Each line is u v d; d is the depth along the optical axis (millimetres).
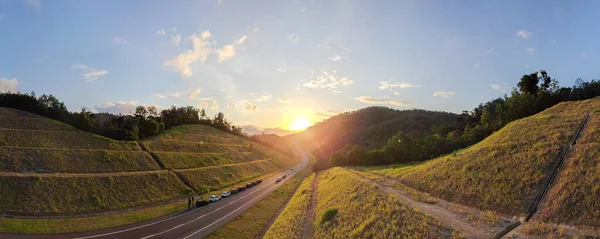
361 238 31938
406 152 104875
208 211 59719
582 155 33656
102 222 47531
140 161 78438
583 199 25703
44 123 82188
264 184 102375
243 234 46750
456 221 28953
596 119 45438
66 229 42781
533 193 30422
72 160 65750
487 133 93938
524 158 39188
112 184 62000
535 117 63250
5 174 52438
